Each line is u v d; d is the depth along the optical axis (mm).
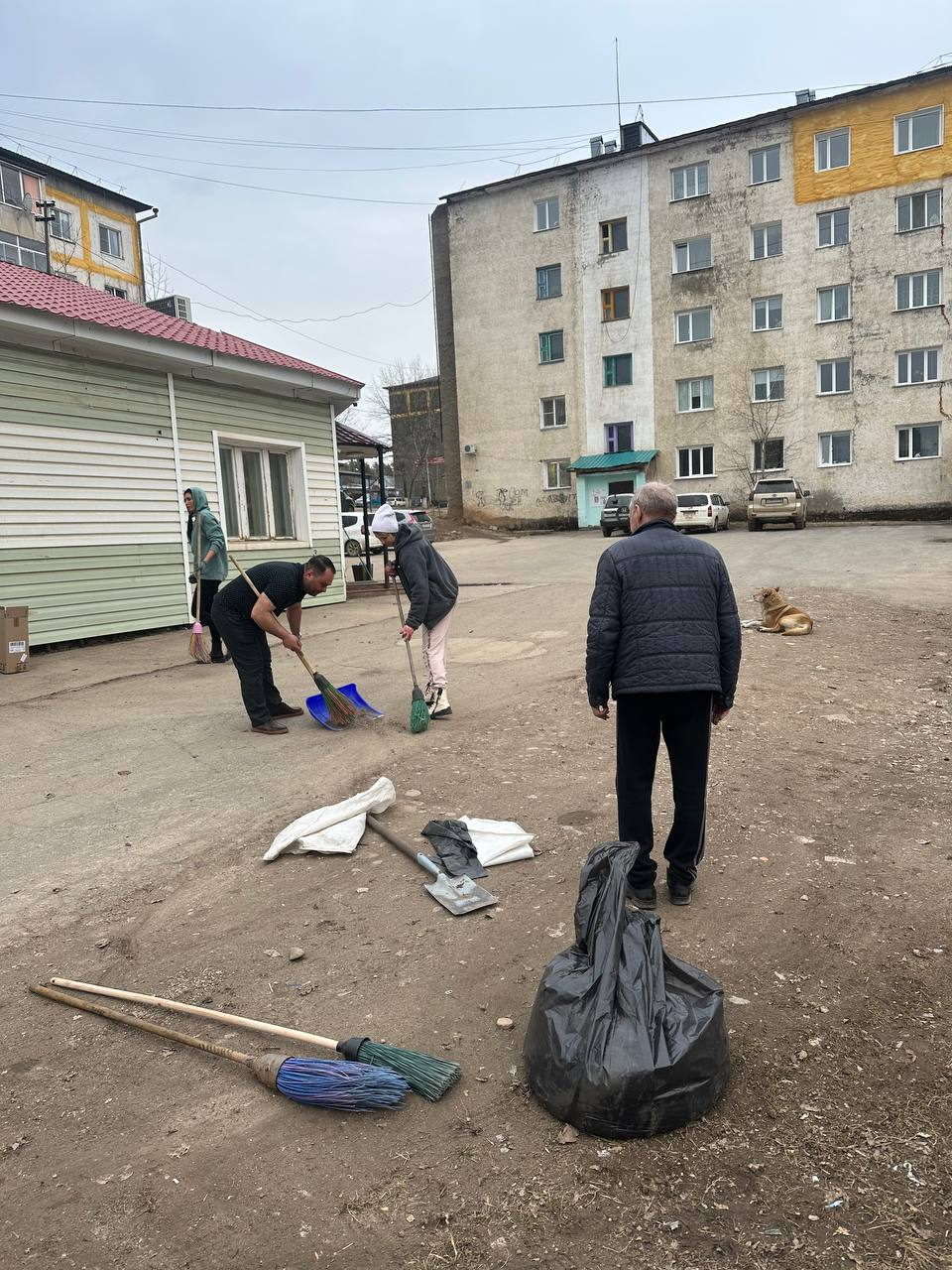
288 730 6559
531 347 38031
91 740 6395
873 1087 2574
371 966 3330
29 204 34750
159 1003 3041
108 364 10547
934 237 30969
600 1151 2346
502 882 4016
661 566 3609
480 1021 2973
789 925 3562
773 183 33094
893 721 6426
